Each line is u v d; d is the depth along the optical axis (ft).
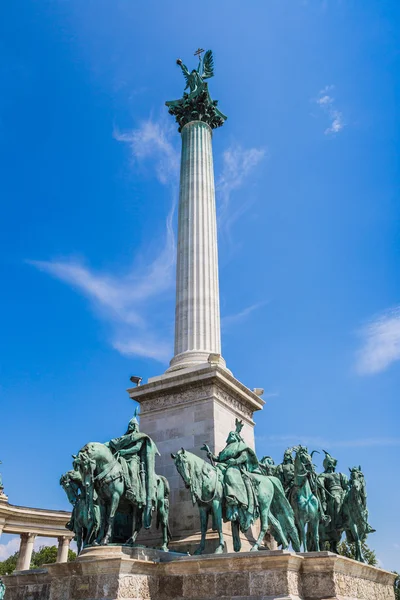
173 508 63.72
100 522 51.01
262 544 65.57
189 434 67.00
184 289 81.35
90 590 45.37
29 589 55.16
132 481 53.42
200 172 91.66
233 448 55.72
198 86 100.63
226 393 71.05
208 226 87.10
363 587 50.37
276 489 55.77
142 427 71.61
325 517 66.59
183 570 46.75
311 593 42.86
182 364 73.97
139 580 45.98
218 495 50.72
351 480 69.77
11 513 133.69
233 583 43.68
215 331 79.30
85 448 51.37
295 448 63.67
